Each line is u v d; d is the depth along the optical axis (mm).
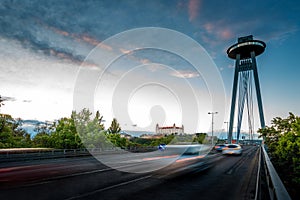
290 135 8984
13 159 15320
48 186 6027
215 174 8539
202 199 4914
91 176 7953
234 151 20094
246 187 6180
